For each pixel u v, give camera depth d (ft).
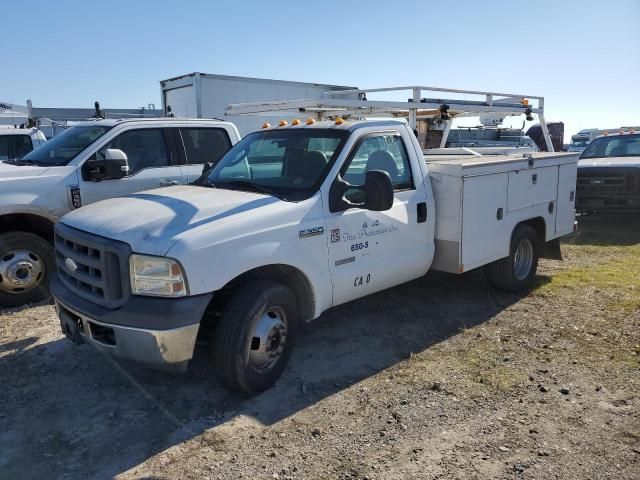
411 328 18.08
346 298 15.61
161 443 11.68
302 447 11.45
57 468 10.86
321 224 14.40
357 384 14.20
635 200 35.81
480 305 20.27
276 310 13.70
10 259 20.17
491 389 13.79
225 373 12.94
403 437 11.75
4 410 13.05
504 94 27.43
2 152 32.91
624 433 11.75
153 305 11.80
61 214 21.26
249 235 12.90
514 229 20.76
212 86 52.37
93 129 23.43
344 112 25.31
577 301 20.59
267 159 16.39
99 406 13.23
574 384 13.99
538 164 21.48
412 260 17.30
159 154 24.07
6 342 17.08
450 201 17.84
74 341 13.60
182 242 11.89
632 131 43.39
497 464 10.77
